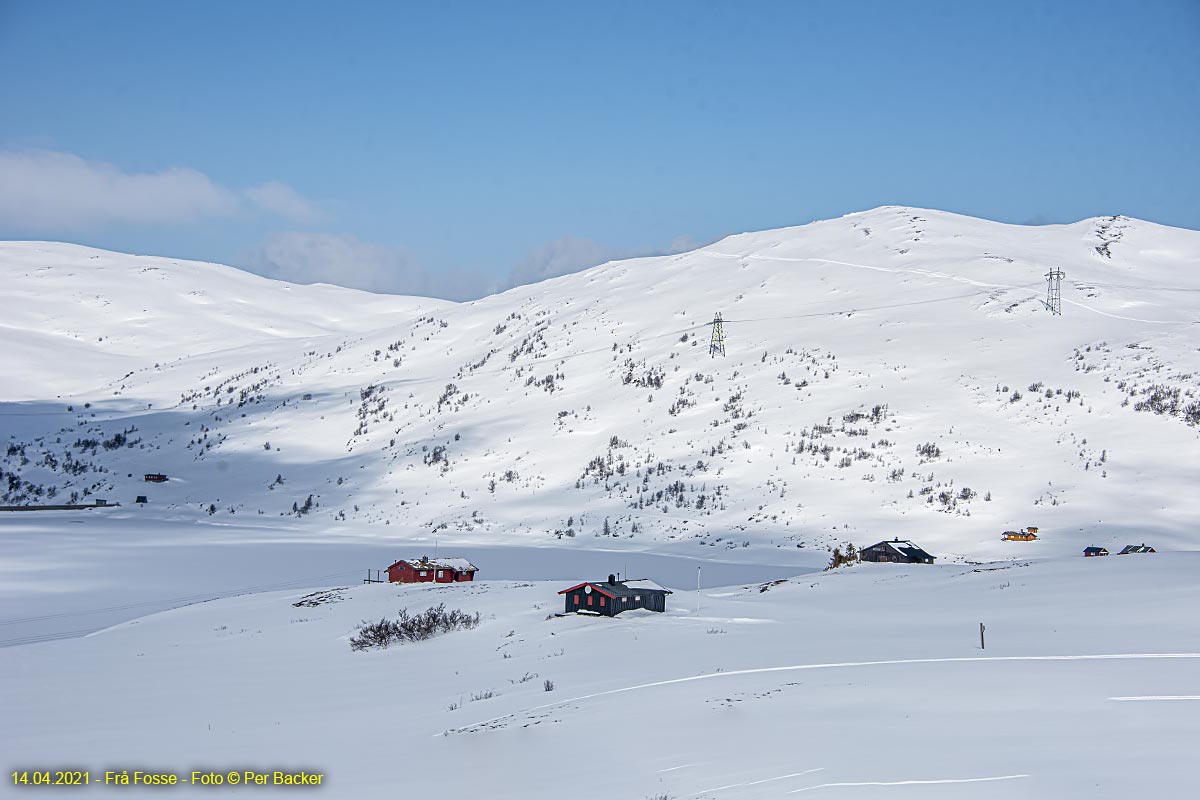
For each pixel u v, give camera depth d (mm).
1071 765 22672
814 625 54594
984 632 45750
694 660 44562
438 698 42875
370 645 59031
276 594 83938
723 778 24578
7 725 42406
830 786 22438
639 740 30125
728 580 95188
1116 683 32312
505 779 27328
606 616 60812
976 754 24453
